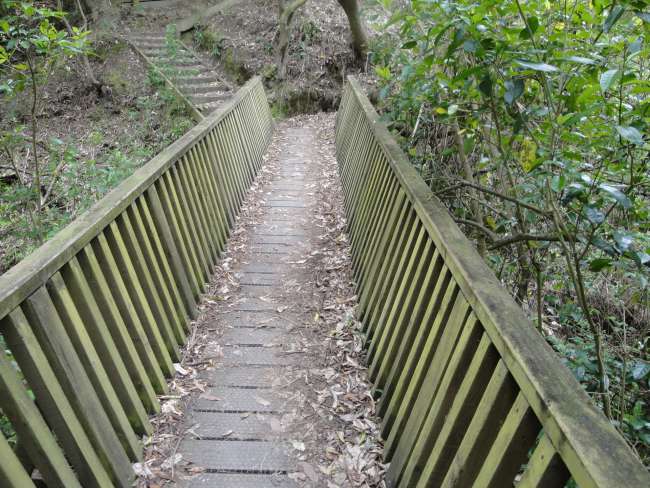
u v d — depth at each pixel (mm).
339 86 10742
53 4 11391
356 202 4215
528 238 1912
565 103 1771
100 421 1703
